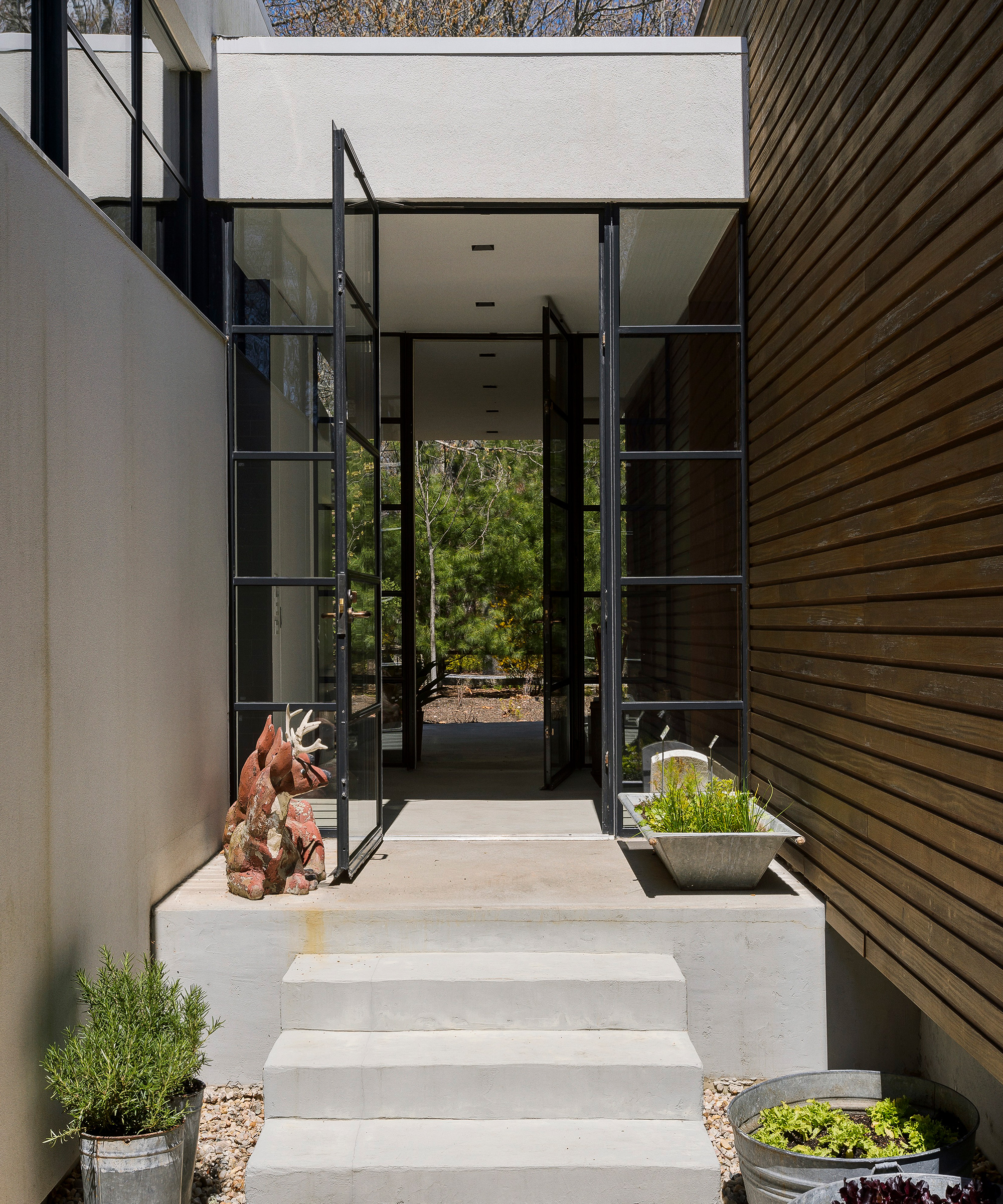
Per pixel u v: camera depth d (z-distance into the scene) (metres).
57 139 3.08
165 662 3.82
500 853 4.49
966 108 2.40
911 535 2.80
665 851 3.77
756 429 4.62
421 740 8.42
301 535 4.69
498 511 13.23
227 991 3.60
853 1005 3.66
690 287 4.82
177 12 4.23
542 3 12.36
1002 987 2.26
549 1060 3.07
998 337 2.24
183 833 4.04
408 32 11.88
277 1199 2.78
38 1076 2.66
